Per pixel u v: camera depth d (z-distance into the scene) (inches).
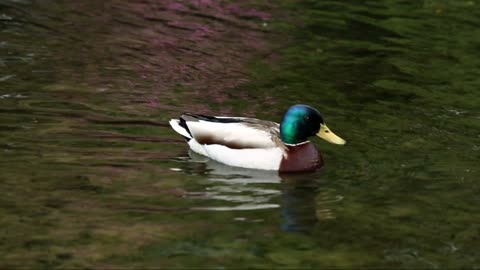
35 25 856.9
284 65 789.2
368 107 697.6
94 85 715.4
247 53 816.9
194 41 842.2
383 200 538.6
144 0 962.7
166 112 667.4
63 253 462.0
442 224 510.3
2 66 743.7
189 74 755.4
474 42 871.1
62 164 569.9
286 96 713.6
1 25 848.3
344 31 892.0
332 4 982.4
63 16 890.7
